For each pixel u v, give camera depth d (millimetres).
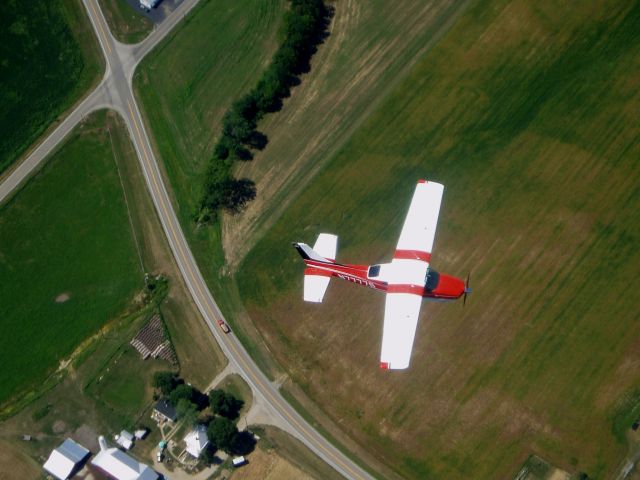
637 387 74500
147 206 91000
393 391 77938
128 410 81688
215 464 78000
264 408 79750
